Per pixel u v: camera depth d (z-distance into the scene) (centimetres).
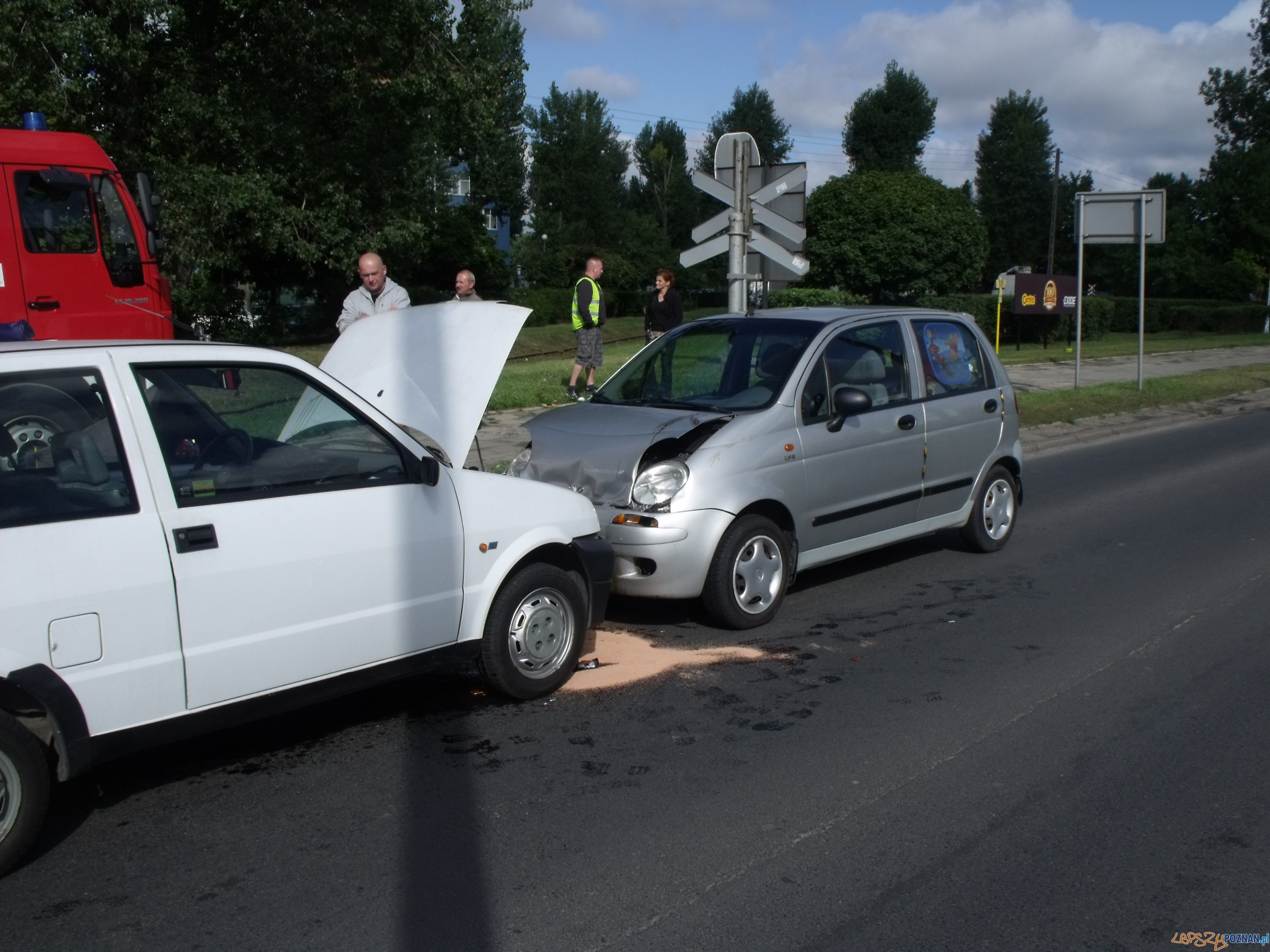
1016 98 8744
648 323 1591
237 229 2400
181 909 358
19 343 408
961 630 672
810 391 695
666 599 700
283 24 2266
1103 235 1895
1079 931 350
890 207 3834
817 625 680
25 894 368
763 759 479
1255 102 5744
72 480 387
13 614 364
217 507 418
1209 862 394
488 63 2650
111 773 465
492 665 524
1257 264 5453
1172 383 2098
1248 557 865
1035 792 449
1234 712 539
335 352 612
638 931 347
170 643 402
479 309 582
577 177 7169
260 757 481
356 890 371
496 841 405
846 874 383
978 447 827
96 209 1056
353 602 458
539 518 536
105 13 2069
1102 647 639
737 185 1053
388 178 2588
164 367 419
